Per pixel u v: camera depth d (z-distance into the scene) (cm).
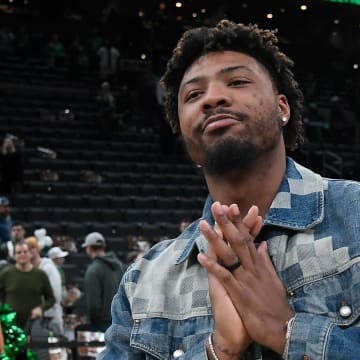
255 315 238
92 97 3334
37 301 1213
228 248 241
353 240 246
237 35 267
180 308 266
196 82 266
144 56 3847
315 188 261
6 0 4106
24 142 2747
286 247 253
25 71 3481
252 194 262
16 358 712
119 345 278
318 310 242
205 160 260
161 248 285
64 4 4162
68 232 2197
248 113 256
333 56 4434
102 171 2675
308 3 4175
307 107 3509
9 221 1794
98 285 1175
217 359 243
